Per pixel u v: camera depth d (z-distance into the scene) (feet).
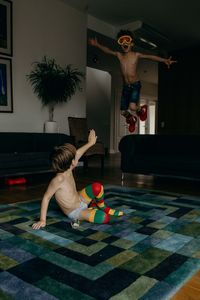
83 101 18.03
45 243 5.07
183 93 22.18
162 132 23.35
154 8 16.74
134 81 11.37
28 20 14.47
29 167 11.19
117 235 5.49
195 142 12.35
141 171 11.50
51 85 14.38
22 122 14.43
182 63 22.29
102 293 3.47
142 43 21.02
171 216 6.81
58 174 6.15
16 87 14.06
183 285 3.71
